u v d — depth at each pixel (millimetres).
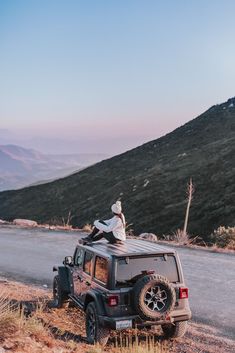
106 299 7723
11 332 6957
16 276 14820
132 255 7828
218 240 23078
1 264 16828
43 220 94938
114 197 87688
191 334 9094
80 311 10578
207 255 17625
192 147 104625
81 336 8641
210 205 60125
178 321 7914
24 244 21391
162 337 8766
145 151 120000
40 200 111250
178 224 58938
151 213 68312
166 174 85688
